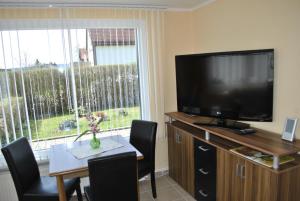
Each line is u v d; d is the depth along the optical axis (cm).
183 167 299
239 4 256
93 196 184
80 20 288
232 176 216
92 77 300
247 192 201
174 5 316
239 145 228
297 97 204
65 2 273
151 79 324
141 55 319
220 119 272
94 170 178
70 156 224
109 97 311
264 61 213
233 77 239
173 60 341
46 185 234
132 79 319
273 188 178
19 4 263
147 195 296
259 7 232
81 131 301
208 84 266
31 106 281
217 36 295
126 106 321
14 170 214
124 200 194
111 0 278
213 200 247
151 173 280
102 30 299
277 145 194
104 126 313
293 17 201
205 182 257
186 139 285
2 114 273
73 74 292
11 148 219
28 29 272
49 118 289
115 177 185
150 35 317
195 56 275
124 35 309
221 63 248
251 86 226
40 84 282
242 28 255
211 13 302
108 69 306
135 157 188
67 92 292
